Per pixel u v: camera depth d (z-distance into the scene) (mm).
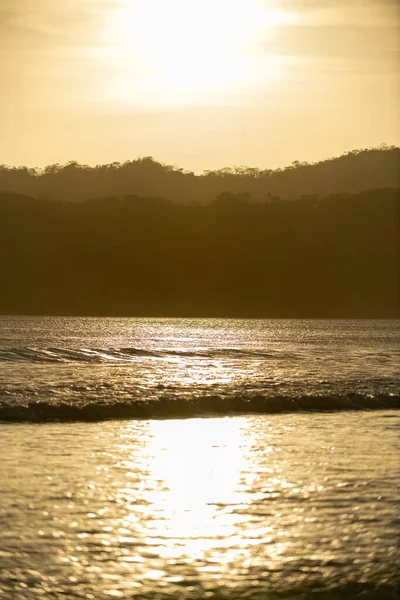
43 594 19406
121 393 51969
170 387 56156
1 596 19203
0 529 23609
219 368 79750
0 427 40844
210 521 25016
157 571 20969
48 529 23844
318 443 37938
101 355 98000
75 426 41875
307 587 20172
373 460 34031
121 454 34531
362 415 48156
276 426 43125
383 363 95812
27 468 31156
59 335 188625
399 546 23000
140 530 24078
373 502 27281
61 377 64062
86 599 19234
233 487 29094
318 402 51062
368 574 20984
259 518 25391
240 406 49125
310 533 23938
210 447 36625
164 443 37375
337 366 88375
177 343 156250
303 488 28969
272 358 103688
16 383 57688
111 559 21688
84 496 27422
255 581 20453
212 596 19578
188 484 29422
